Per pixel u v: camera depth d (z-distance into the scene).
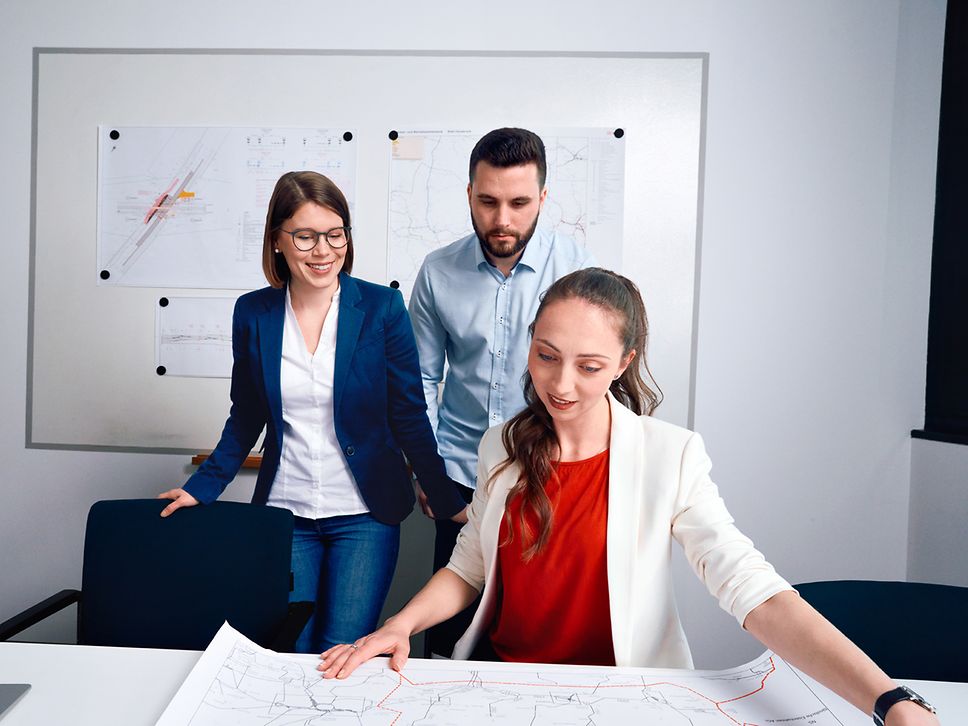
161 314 2.27
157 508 1.48
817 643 0.85
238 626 1.42
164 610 1.43
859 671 0.80
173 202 2.25
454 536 2.03
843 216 2.21
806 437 2.25
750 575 0.96
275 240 1.74
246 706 0.85
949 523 2.08
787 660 0.89
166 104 2.24
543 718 0.84
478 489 1.24
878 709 0.75
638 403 1.20
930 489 2.15
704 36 2.19
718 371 2.23
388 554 1.88
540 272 2.06
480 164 1.93
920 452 2.20
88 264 2.28
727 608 0.98
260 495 1.83
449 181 2.21
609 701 0.88
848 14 2.18
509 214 1.93
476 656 1.28
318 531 1.84
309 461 1.80
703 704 0.88
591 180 2.20
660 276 2.22
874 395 2.24
